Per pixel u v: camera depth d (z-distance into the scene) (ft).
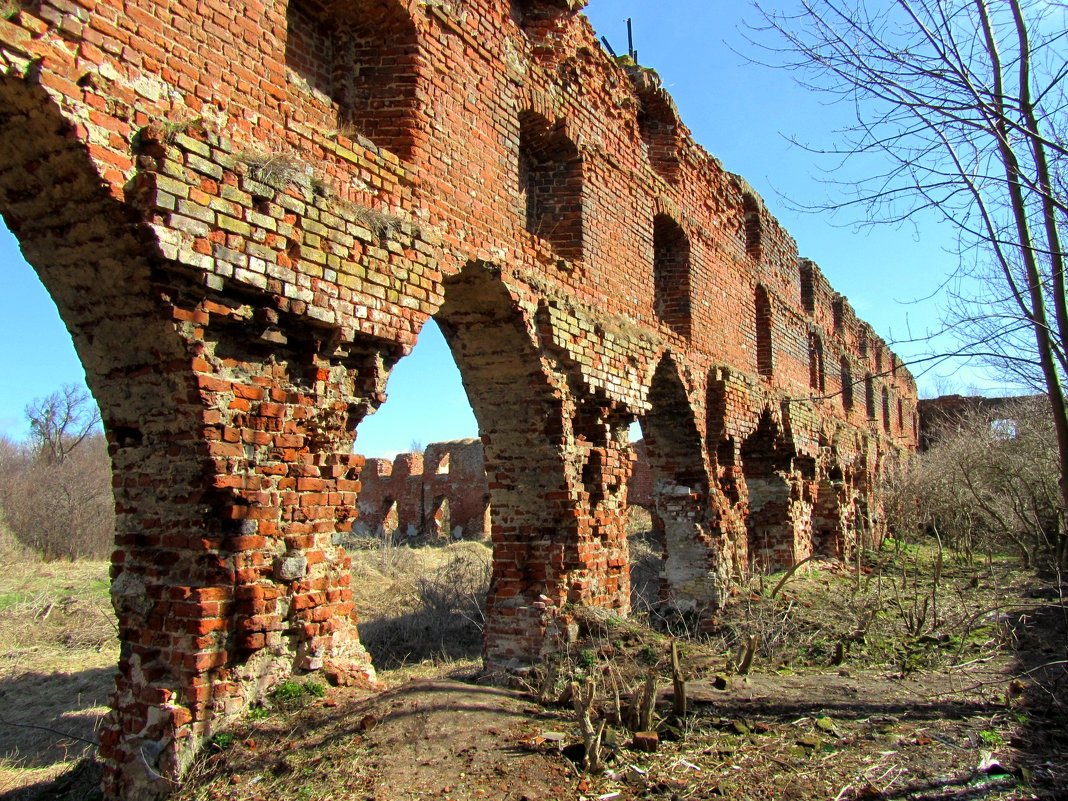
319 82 20.65
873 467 77.66
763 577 41.39
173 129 13.98
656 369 33.37
